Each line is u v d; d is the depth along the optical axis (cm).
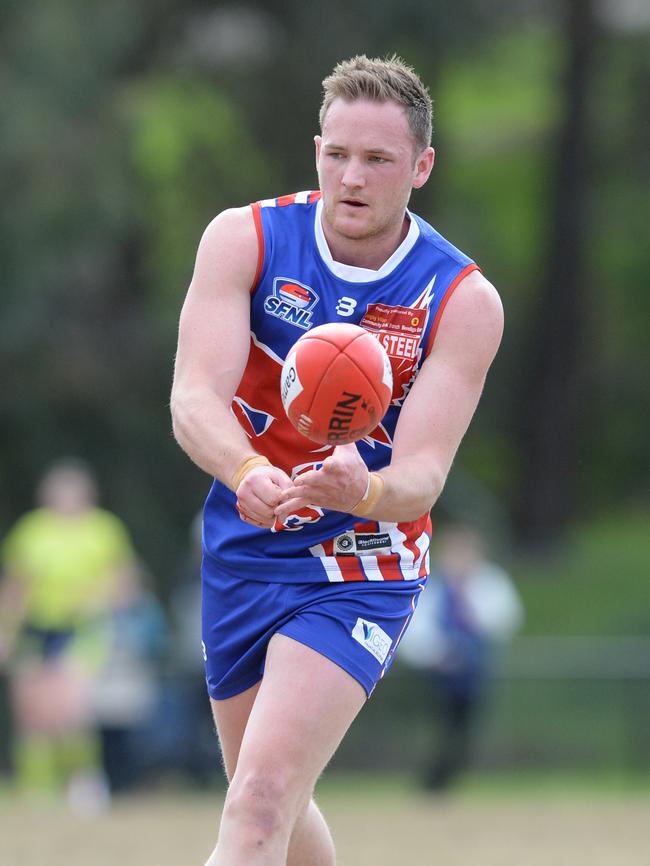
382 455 1340
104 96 6372
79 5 6494
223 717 1398
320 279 1301
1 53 6278
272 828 1223
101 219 6231
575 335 9388
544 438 9356
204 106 7756
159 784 4094
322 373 1177
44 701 4000
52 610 3972
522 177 11150
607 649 5147
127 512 6688
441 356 1296
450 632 4047
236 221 1317
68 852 2770
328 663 1278
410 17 7138
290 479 1274
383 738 4678
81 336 6756
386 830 3212
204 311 1298
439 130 9050
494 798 4181
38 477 6644
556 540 9312
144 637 4075
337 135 1259
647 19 9394
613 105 9256
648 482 10712
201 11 7450
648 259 10838
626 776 4519
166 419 6919
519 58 10369
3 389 6575
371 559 1324
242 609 1345
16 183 6141
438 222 9169
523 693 4575
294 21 7319
